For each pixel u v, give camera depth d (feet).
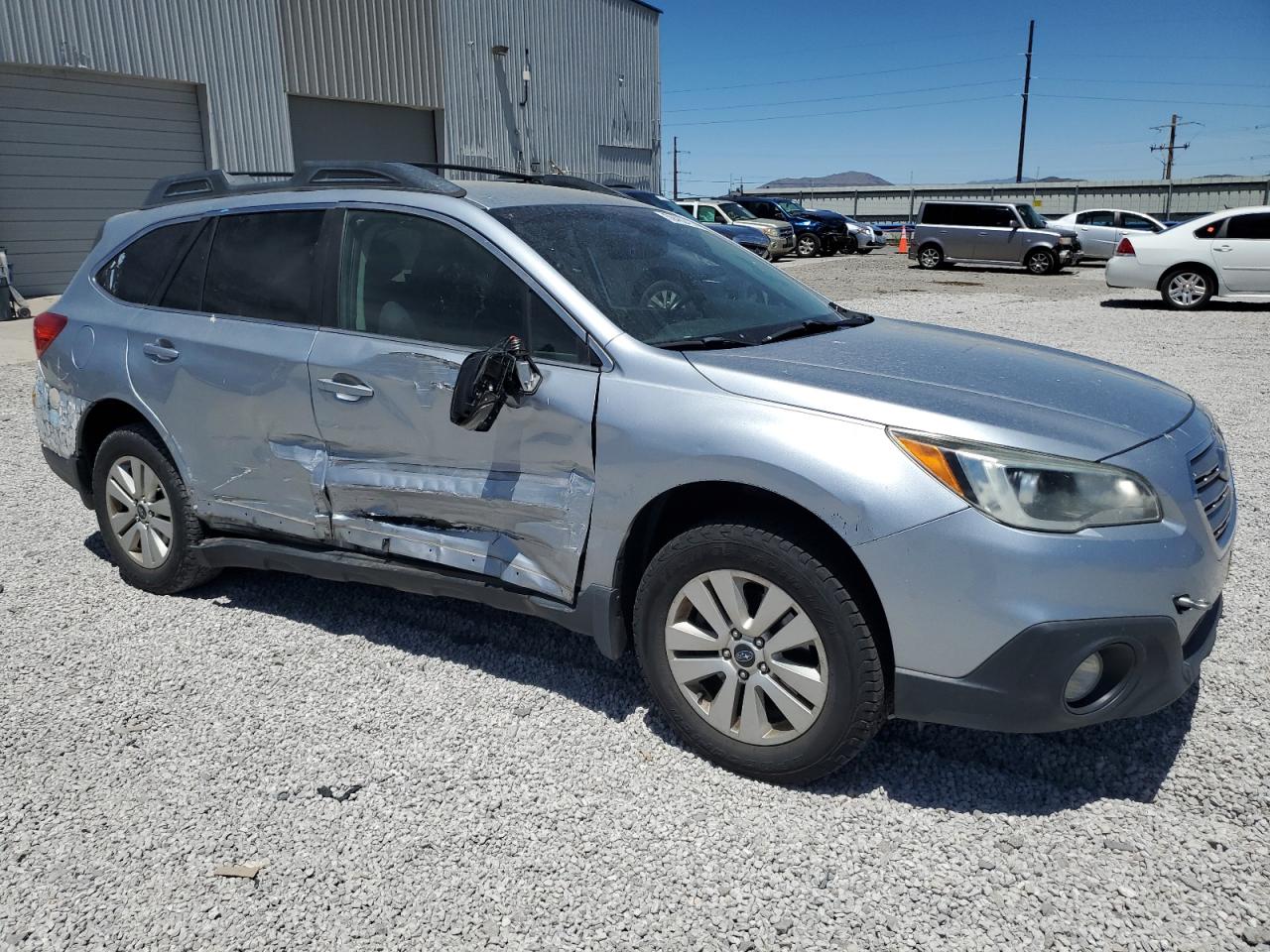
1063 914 7.95
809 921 7.96
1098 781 9.68
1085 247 93.66
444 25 79.87
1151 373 31.58
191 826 9.22
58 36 54.34
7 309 46.09
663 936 7.83
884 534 8.64
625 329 10.39
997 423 8.87
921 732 10.64
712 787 9.75
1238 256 50.21
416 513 11.51
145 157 60.23
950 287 66.95
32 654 12.73
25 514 18.62
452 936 7.86
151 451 13.87
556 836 9.04
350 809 9.44
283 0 67.05
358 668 12.25
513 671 12.14
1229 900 8.05
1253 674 11.60
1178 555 8.75
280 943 7.81
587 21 96.94
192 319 13.43
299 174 13.12
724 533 9.45
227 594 14.62
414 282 11.56
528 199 12.20
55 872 8.64
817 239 101.86
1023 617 8.44
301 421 12.21
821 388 9.38
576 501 10.28
